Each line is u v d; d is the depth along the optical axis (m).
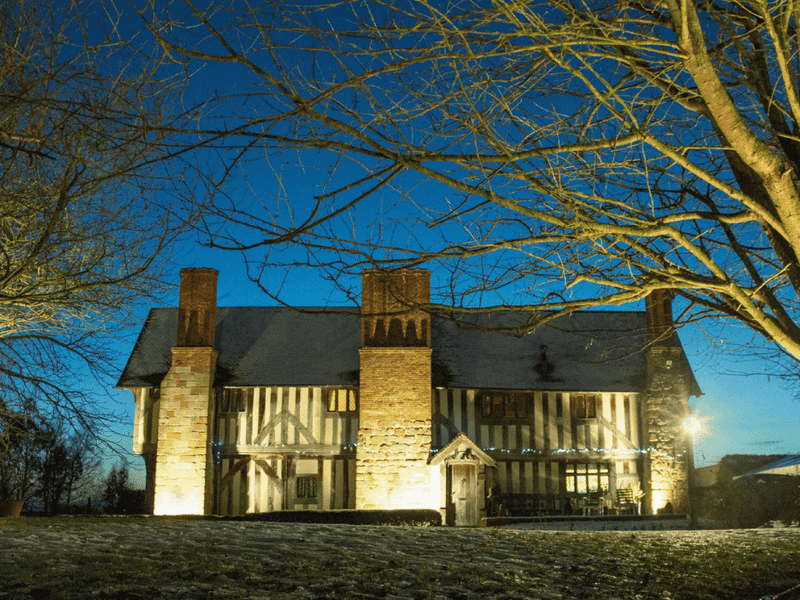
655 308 27.86
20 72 6.72
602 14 5.73
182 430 26.62
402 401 26.34
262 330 30.47
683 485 26.61
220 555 10.45
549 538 13.44
